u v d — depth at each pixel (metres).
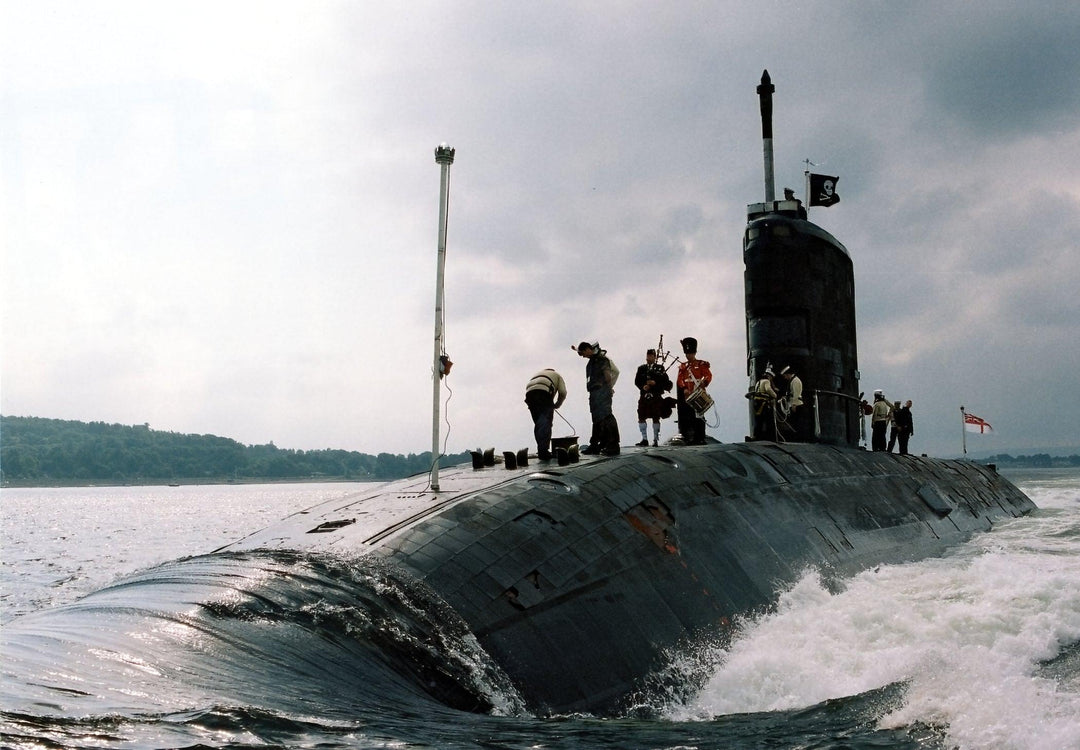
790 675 8.82
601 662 8.46
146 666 5.93
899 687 7.18
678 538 10.98
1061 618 10.00
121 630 6.59
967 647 8.70
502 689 7.56
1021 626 9.81
